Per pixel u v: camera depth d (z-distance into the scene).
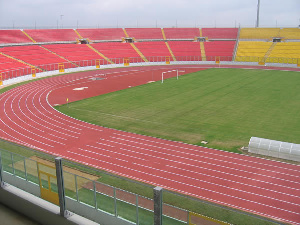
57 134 25.47
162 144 23.03
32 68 59.50
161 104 35.34
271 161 19.94
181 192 16.19
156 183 17.17
